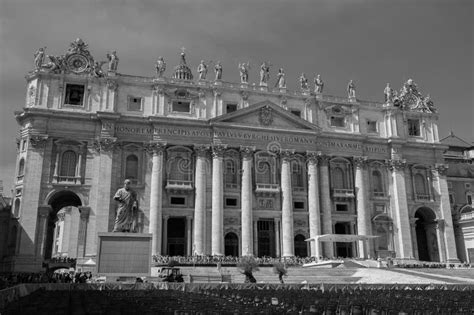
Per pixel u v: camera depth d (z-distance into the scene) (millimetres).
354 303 22125
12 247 56625
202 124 63969
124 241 36438
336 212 68312
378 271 50344
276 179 65812
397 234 69875
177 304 20641
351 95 73625
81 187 58969
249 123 65812
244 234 62031
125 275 35812
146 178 61188
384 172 72375
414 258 69562
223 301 22938
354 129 72312
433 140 76625
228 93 67312
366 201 69312
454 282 43625
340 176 70500
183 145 63375
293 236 64062
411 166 74000
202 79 66875
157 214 59500
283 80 70375
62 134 59656
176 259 56062
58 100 60719
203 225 60969
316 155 67875
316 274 50531
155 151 61844
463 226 75062
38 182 57250
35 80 60875
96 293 27375
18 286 28141
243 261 47312
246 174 63938
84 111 61188
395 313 19344
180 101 65312
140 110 63562
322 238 59656
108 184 59000
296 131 67250
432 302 22891
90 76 62281
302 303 22422
